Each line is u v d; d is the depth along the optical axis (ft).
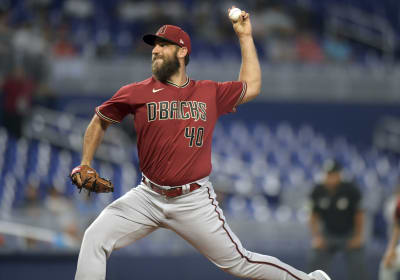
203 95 44.09
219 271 94.48
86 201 131.85
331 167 89.66
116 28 197.57
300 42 199.31
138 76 180.34
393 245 78.79
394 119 186.29
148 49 187.21
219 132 175.94
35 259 87.92
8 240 92.68
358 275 88.74
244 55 46.88
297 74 185.57
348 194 88.74
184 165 42.75
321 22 213.46
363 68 193.88
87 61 178.91
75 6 199.72
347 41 211.61
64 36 187.83
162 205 43.65
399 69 193.47
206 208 43.57
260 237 127.54
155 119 42.63
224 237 43.88
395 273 80.84
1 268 86.99
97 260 43.52
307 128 184.24
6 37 163.43
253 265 44.50
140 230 44.68
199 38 199.82
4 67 161.48
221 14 206.49
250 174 155.43
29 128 153.99
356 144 183.32
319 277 45.80
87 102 177.06
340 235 89.15
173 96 43.16
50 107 168.96
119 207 44.52
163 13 200.03
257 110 183.62
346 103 186.09
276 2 213.46
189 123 42.86
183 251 101.14
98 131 44.34
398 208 77.97
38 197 127.03
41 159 147.64
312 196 90.79
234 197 144.97
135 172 146.72
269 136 178.09
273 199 145.07
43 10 194.70
